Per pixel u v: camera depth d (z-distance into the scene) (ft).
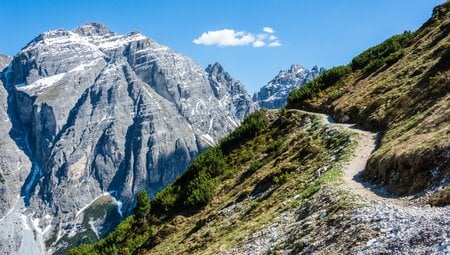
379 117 173.68
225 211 172.76
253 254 99.04
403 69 216.74
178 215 218.59
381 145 139.74
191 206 220.84
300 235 91.20
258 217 135.03
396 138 135.54
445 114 119.75
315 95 289.12
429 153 95.45
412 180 96.12
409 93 170.91
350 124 199.11
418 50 239.09
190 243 159.63
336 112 226.58
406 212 76.59
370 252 63.67
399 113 162.20
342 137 168.25
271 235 106.32
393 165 106.52
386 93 198.49
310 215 101.14
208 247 138.51
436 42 230.89
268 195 154.81
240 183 207.62
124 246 248.11
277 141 233.35
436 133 107.34
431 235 60.75
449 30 229.04
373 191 103.45
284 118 271.49
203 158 277.64
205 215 195.62
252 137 278.46
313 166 155.22
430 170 92.73
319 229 87.35
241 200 175.11
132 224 274.36
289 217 112.78
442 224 63.67
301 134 214.07
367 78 262.47
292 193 136.26
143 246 206.80
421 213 74.49
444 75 157.58
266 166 202.90
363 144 152.87
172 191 267.18
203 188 222.28
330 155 156.66
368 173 116.88
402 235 64.90
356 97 226.17
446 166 89.40
